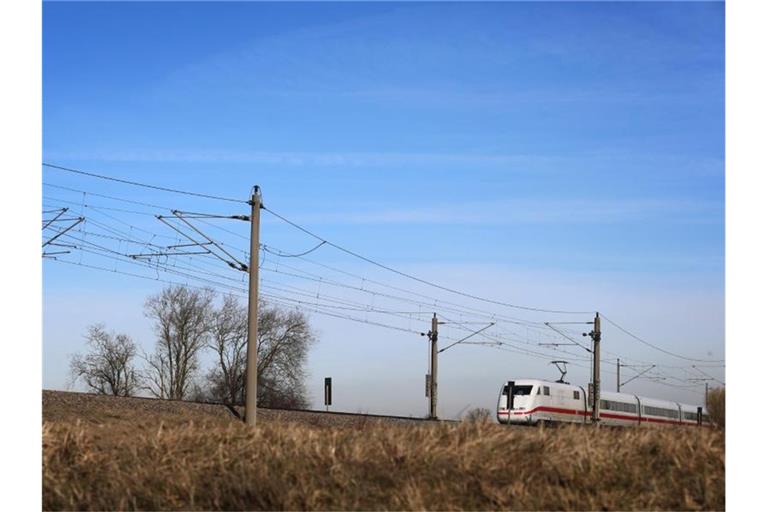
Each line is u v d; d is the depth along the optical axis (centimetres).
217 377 7538
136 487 1438
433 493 1409
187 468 1495
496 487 1430
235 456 1530
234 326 7506
